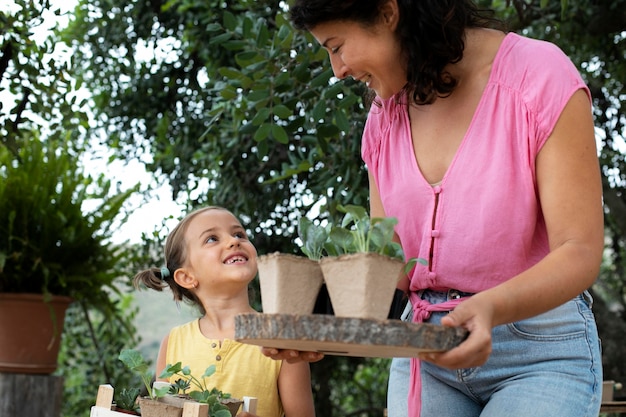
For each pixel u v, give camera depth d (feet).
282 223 14.01
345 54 4.87
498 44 5.07
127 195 13.33
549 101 4.67
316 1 4.68
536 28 13.79
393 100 5.42
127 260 13.89
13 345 12.66
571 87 4.66
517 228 4.82
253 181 13.87
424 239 5.10
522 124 4.76
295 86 10.24
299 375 7.32
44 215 12.67
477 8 5.22
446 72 4.95
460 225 4.96
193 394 5.74
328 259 4.30
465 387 5.16
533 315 4.26
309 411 7.30
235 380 7.24
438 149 5.15
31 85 11.58
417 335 3.90
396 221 4.39
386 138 5.47
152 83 15.71
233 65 14.12
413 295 5.32
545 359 4.89
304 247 4.68
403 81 5.00
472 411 5.27
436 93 5.00
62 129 12.34
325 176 10.96
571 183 4.58
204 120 14.85
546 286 4.24
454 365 4.01
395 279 4.29
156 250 14.39
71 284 13.21
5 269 12.69
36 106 11.16
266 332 4.07
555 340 4.89
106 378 16.88
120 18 15.71
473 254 4.94
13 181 12.58
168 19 15.43
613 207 14.78
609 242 19.54
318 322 3.97
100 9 15.75
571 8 13.32
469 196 4.93
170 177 15.34
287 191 13.88
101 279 13.42
